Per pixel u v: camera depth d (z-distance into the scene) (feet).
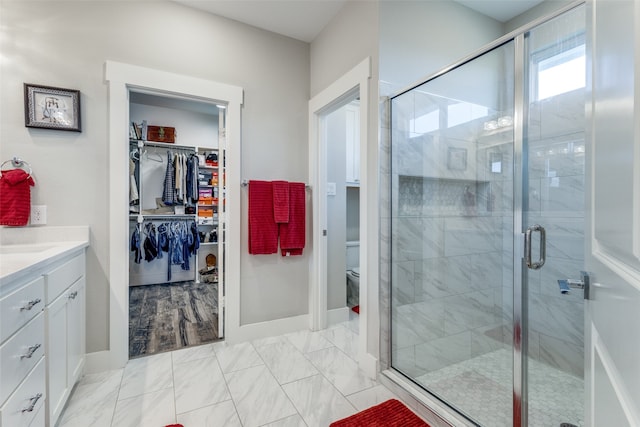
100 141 6.59
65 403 5.06
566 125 5.92
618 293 1.61
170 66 7.32
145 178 14.67
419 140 6.55
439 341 6.59
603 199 1.90
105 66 6.64
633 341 1.35
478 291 6.43
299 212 8.77
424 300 6.61
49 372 4.40
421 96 6.56
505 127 5.91
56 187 6.25
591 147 2.28
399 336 6.42
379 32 6.32
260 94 8.45
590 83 2.33
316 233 8.92
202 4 7.50
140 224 13.82
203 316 10.27
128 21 6.91
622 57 1.49
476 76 5.97
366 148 6.64
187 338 8.39
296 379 6.32
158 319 9.96
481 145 6.34
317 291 8.95
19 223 5.82
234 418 5.13
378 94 6.30
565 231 6.03
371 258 6.54
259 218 8.25
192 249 14.89
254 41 8.37
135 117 14.38
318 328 8.93
